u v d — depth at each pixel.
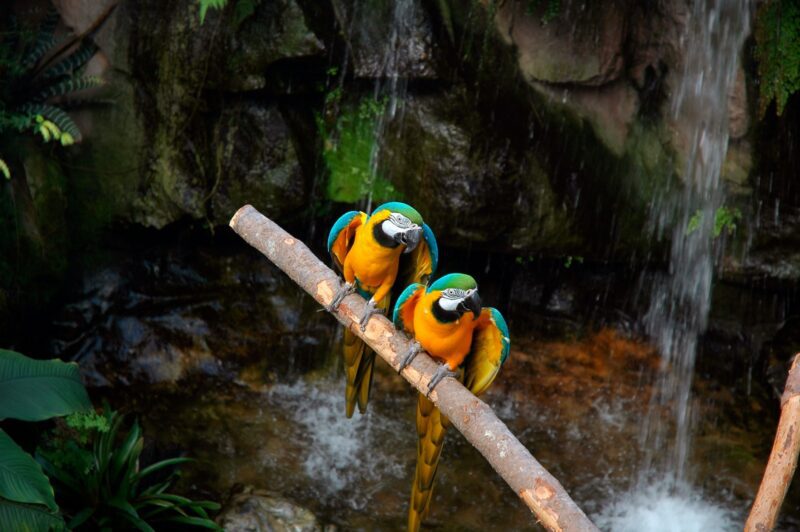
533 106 7.00
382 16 6.67
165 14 6.78
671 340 7.86
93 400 6.95
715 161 7.23
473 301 2.88
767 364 7.63
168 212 7.18
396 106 7.02
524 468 2.47
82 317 7.38
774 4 6.46
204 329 7.57
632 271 8.00
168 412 6.93
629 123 7.26
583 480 6.58
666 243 7.54
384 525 6.07
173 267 7.77
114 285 7.55
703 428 7.12
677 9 6.86
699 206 7.40
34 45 6.75
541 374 7.54
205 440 6.69
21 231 6.63
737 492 6.53
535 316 8.04
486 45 6.82
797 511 6.36
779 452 2.34
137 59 6.92
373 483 6.44
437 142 6.96
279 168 7.04
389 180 7.14
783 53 6.47
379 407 7.16
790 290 7.61
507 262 8.14
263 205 7.11
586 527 2.29
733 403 7.38
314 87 7.01
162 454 6.45
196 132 7.02
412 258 3.44
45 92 6.78
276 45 6.61
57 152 7.15
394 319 3.09
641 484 6.56
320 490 6.32
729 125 7.08
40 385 4.55
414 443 6.84
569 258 7.74
